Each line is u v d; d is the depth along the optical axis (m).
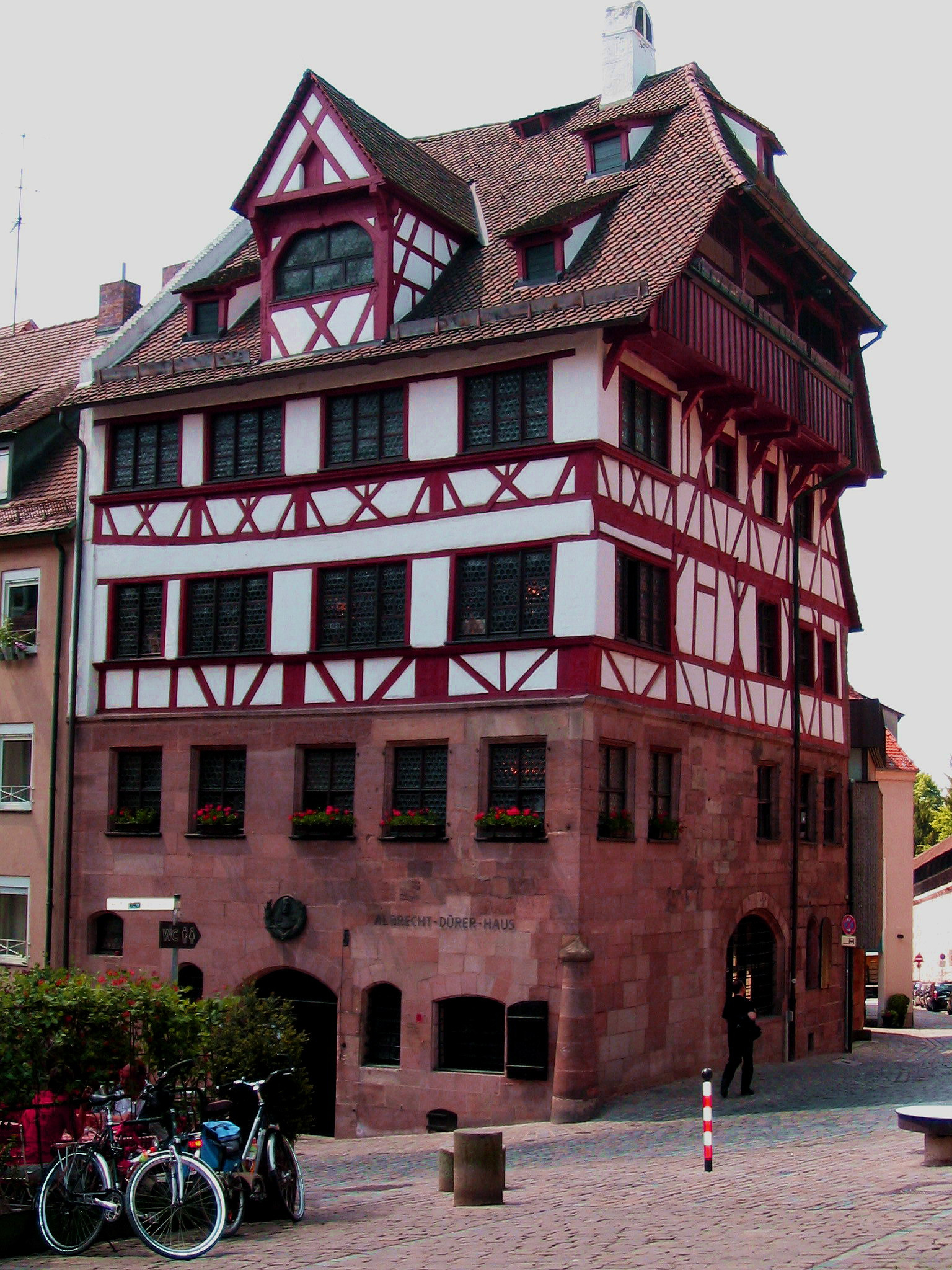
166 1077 12.70
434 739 22.36
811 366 27.11
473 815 21.88
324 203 24.11
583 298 21.55
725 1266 9.31
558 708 21.33
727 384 23.81
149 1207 11.35
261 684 24.16
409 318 23.88
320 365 23.50
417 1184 15.66
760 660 27.34
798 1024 28.06
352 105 25.23
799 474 28.70
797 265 26.91
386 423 23.53
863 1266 8.95
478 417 22.69
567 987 20.66
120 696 25.58
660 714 23.03
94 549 26.12
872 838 31.73
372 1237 11.53
